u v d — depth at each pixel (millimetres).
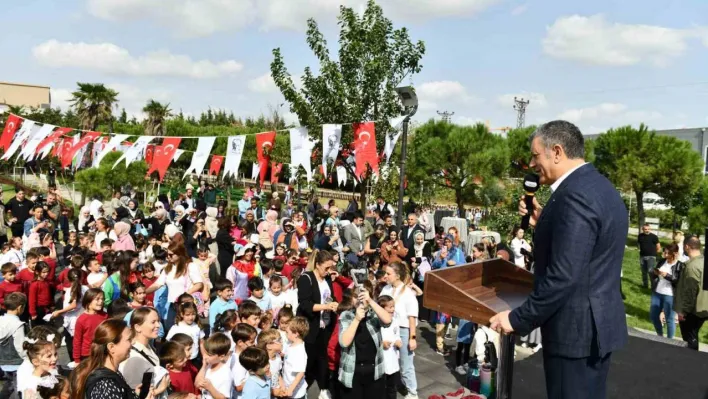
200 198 18422
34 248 7520
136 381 3762
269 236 10750
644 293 11961
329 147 8391
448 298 2188
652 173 21125
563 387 1890
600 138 23688
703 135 34938
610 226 1826
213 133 35250
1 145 12742
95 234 9984
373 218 13773
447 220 12922
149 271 7105
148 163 18516
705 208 17469
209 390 4309
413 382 5746
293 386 4867
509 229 15820
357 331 4836
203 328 7277
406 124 8328
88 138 12883
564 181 1931
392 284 5832
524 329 1875
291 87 10992
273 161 16984
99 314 5445
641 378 3748
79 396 2984
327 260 5719
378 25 10648
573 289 1763
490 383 5621
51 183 23016
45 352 4254
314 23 10797
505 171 23844
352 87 10602
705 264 5207
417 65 10820
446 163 23141
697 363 4066
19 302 5406
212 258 7797
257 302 6211
